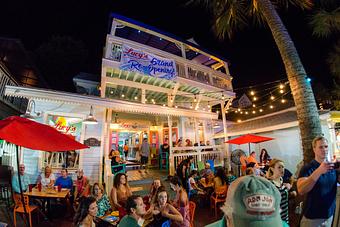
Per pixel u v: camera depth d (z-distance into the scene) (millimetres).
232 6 7336
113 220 4320
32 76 15266
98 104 7516
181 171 7559
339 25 6742
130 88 10844
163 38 10414
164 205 3660
